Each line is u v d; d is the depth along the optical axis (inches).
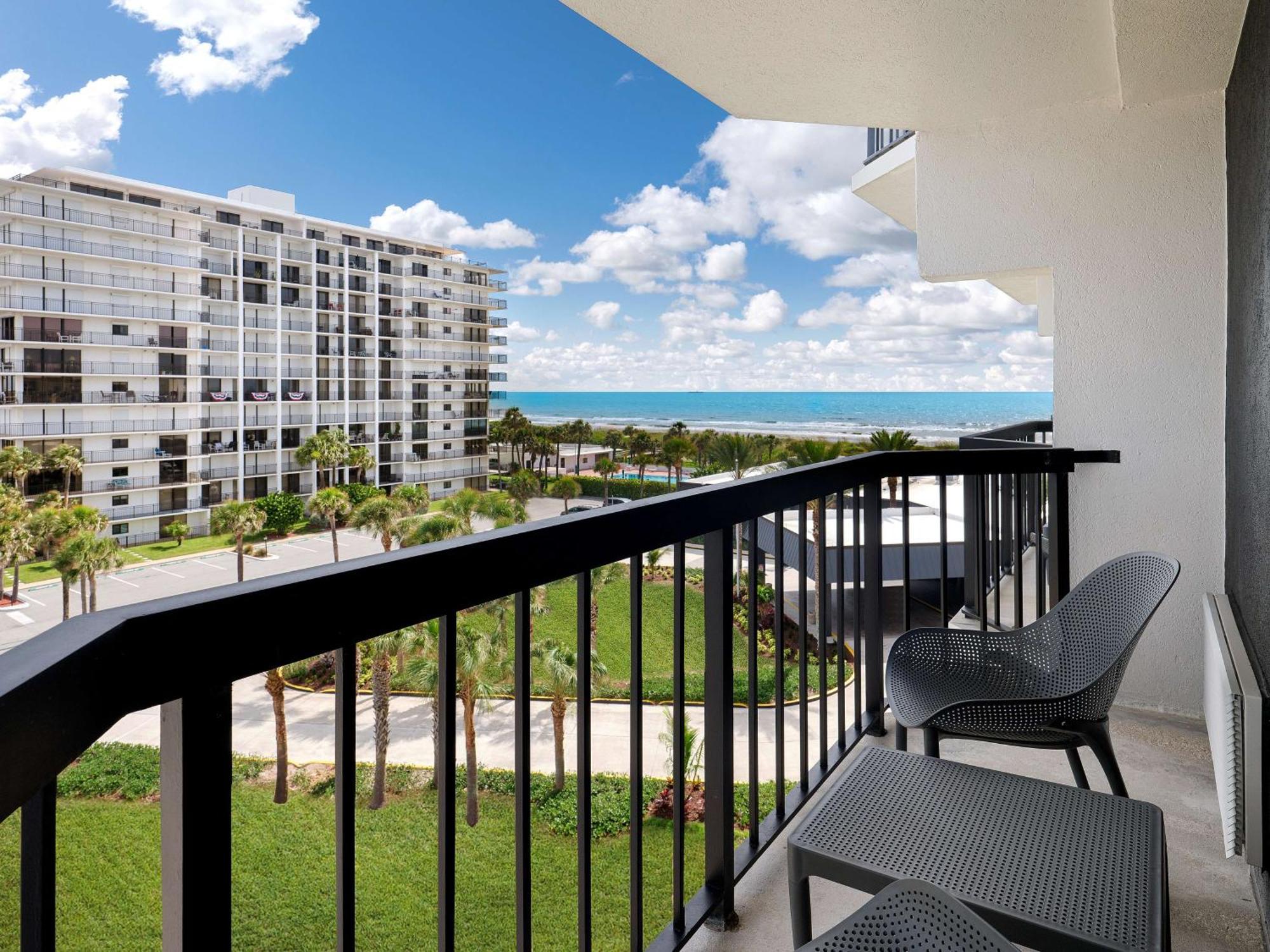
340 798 28.5
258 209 1755.7
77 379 1417.3
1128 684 115.6
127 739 325.4
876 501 93.9
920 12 89.6
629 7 88.8
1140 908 37.4
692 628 716.0
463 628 437.1
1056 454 113.3
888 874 40.6
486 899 386.3
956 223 124.9
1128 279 114.0
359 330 1958.7
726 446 1256.8
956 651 76.0
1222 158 108.0
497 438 2357.3
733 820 61.6
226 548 1091.3
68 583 666.2
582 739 44.4
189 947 22.6
